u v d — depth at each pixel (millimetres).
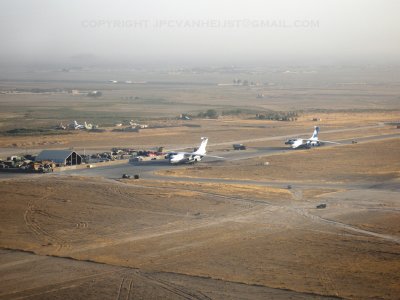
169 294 102875
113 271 114688
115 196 183125
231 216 159250
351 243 134125
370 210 166125
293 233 142375
